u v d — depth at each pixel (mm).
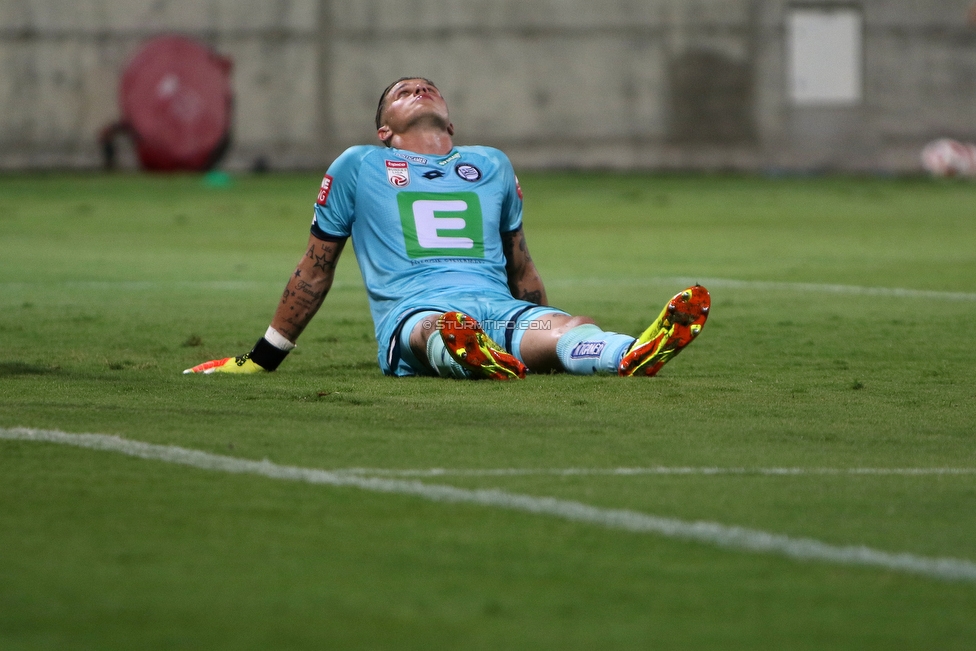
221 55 98188
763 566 9555
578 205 70000
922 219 60875
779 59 99375
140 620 8367
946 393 17828
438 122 20422
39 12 96875
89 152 97938
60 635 8094
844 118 100125
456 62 98875
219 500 11336
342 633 8125
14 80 97188
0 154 97562
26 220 58594
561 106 99438
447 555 9781
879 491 11828
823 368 20391
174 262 41719
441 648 7871
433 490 11672
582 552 9867
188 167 95688
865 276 37406
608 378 18047
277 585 9086
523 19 98625
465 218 19797
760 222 59312
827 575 9359
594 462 12906
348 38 98438
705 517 10852
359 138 99125
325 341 24047
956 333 25125
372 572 9383
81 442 13688
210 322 26859
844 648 7984
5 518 10766
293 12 98000
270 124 98750
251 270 39250
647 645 7980
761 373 19734
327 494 11539
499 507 11109
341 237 19750
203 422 14945
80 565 9516
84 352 22156
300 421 15039
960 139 100625
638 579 9250
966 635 8203
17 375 19031
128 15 97312
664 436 14305
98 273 38094
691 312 17391
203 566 9500
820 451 13609
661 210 66500
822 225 57594
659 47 99062
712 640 8070
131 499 11367
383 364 19172
